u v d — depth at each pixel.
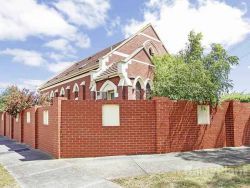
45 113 13.24
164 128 11.55
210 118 12.86
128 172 8.38
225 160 9.98
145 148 11.37
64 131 11.04
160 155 11.04
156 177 7.73
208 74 13.20
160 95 14.29
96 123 11.17
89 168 9.02
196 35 20.23
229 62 14.84
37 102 18.69
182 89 12.83
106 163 9.69
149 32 27.31
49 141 12.43
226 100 13.61
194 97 12.48
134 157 10.67
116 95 20.20
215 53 14.82
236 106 13.56
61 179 7.82
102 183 7.30
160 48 28.06
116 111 11.32
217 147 12.98
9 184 7.51
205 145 12.59
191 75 13.01
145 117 11.45
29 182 7.66
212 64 14.40
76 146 11.02
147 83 21.77
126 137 11.28
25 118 17.62
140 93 21.33
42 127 13.75
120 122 11.30
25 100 18.27
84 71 25.45
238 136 13.50
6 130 24.59
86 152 11.05
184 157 10.59
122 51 24.64
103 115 11.25
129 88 19.61
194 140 12.27
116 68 21.03
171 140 11.76
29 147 15.27
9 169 9.42
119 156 10.98
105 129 11.20
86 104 11.19
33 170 9.08
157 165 9.21
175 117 11.93
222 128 13.22
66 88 29.95
